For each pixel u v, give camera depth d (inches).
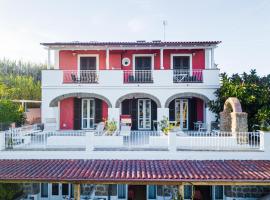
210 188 571.8
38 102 1102.4
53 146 585.3
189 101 834.2
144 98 836.6
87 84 775.1
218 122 726.5
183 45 787.4
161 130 701.9
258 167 494.0
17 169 488.7
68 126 839.7
